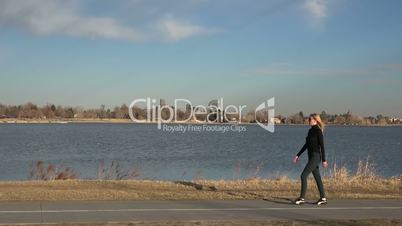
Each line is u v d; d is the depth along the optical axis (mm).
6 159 34438
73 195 12953
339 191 14945
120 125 158500
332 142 69812
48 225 9461
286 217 10664
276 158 37750
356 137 90562
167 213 10875
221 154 41812
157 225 9633
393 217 10828
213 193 13883
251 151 46188
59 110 174875
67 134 84250
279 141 69375
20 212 10695
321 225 9914
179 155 40188
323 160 12203
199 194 13633
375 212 11391
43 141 61031
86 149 46688
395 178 19156
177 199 12789
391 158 39812
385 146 58719
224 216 10664
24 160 33625
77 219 10055
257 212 11188
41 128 119688
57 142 58969
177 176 25016
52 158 35781
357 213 11242
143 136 81188
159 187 15547
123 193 13453
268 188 15695
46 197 12617
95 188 15031
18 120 171375
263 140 72750
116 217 10336
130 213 10789
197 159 36156
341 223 10109
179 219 10258
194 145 56375
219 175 25625
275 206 11984
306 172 12266
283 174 25297
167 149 48344
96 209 11172
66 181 16891
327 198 13320
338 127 188125
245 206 11922
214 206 11852
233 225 9789
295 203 12266
